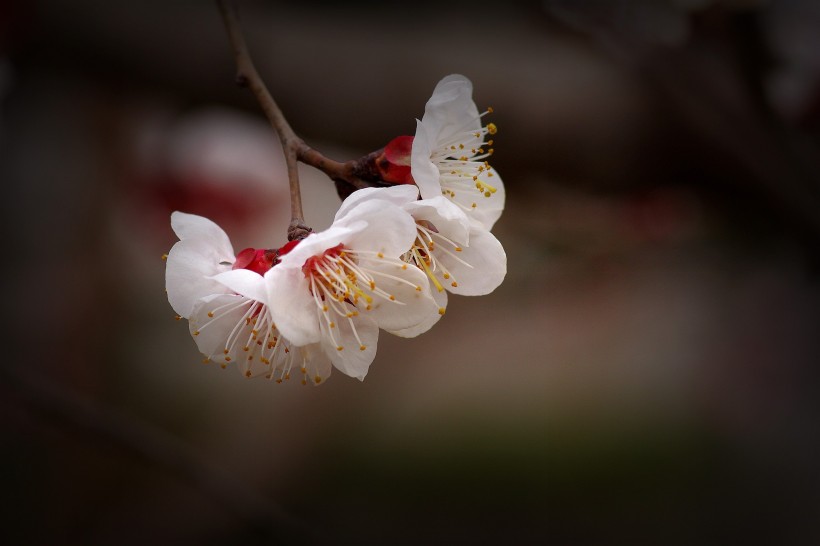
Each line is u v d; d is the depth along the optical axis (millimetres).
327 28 551
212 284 388
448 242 394
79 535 660
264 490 697
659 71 524
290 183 390
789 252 688
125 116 711
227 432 736
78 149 683
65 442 669
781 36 573
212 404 781
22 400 501
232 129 751
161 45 526
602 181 573
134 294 804
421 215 390
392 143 393
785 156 524
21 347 652
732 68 514
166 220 763
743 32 499
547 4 544
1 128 663
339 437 779
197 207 761
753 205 592
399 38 553
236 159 757
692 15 518
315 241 379
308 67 533
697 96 524
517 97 548
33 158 666
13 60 563
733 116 521
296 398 725
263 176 776
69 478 667
